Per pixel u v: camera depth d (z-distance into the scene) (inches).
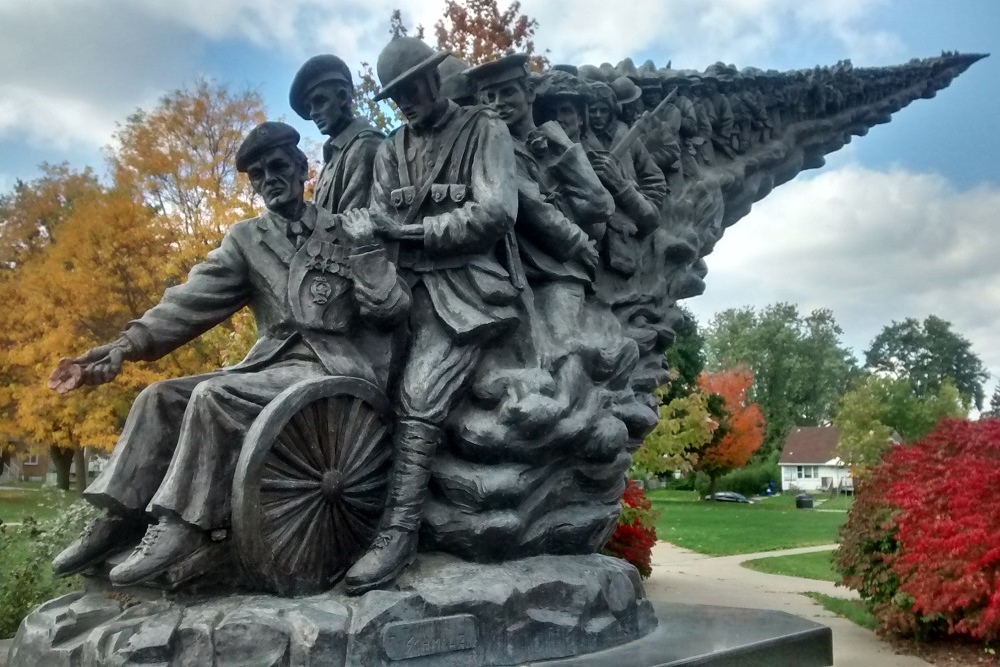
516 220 181.0
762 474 1587.1
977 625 288.8
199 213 602.2
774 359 2266.2
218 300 165.3
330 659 128.0
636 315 220.2
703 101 272.5
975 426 350.3
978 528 286.5
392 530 147.8
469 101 196.7
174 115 601.6
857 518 346.6
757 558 576.1
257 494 133.1
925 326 2691.9
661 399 753.6
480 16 477.4
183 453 136.2
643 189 233.5
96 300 594.2
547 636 148.3
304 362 156.3
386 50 176.9
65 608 133.1
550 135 198.1
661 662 146.5
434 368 158.7
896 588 324.5
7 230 674.2
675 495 1598.2
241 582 139.9
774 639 165.6
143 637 123.4
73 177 677.3
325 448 143.3
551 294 183.8
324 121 193.9
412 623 134.4
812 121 307.6
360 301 156.8
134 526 146.1
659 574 492.1
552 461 166.7
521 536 160.7
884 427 1243.2
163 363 562.6
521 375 164.7
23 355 595.5
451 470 157.5
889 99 330.0
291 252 162.1
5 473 1204.5
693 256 240.2
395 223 165.2
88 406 594.2
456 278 167.8
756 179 286.2
